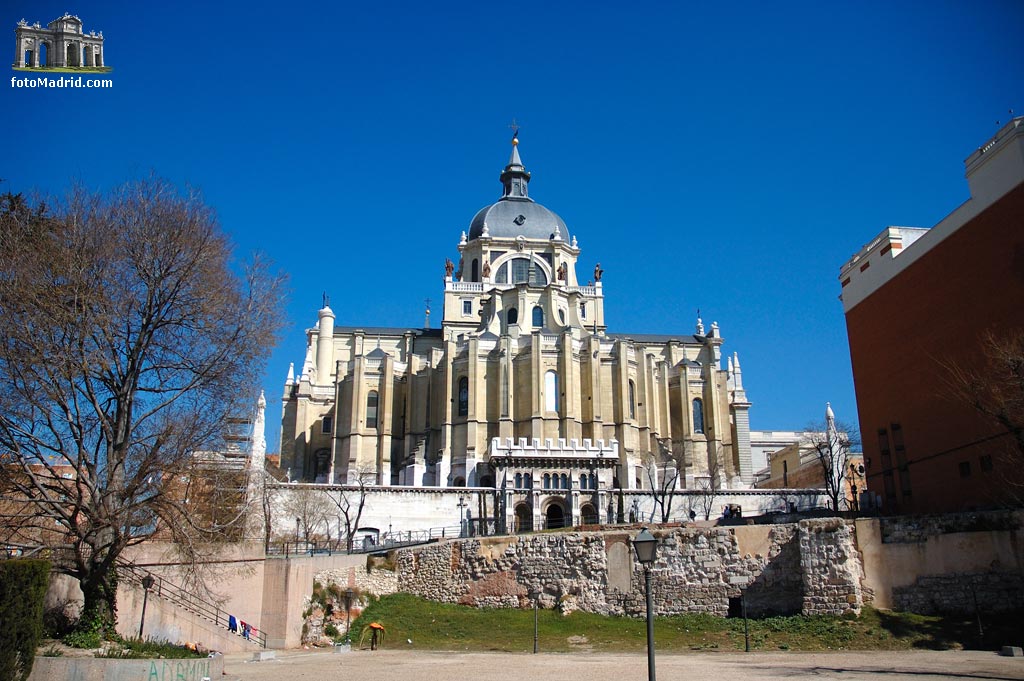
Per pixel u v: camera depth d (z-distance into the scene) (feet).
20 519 131.54
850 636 153.48
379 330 436.35
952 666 121.60
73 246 131.03
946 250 209.97
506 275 439.63
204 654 126.11
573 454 313.53
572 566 188.03
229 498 159.02
